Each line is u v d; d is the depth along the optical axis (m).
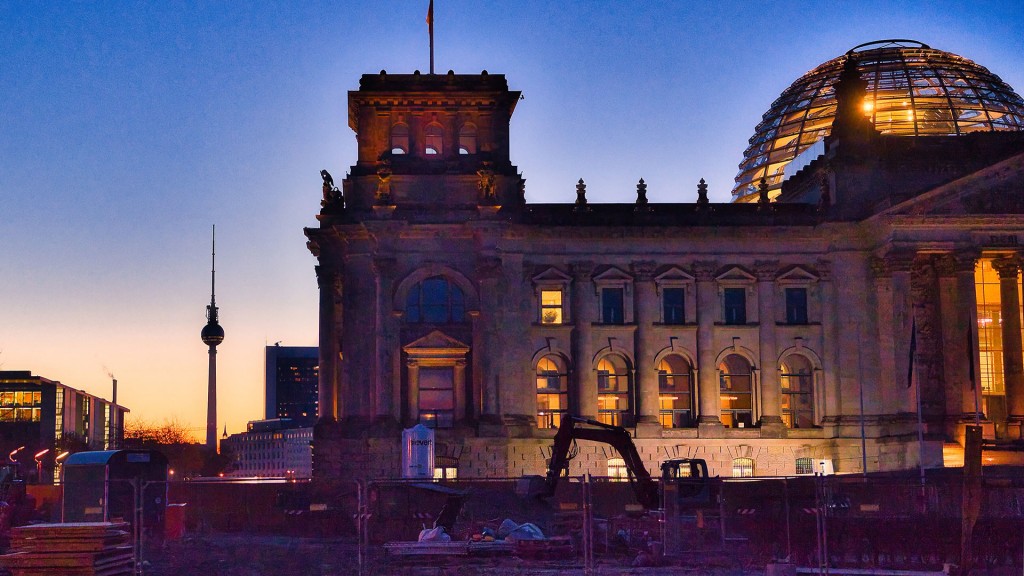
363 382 116.06
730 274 119.12
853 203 117.94
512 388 116.31
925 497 76.81
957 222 111.19
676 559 67.38
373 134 118.44
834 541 67.12
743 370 120.06
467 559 69.50
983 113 136.50
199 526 95.25
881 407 115.31
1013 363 112.75
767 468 117.06
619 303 119.50
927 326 114.31
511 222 116.50
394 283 116.75
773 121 148.62
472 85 119.00
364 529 60.72
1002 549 65.25
